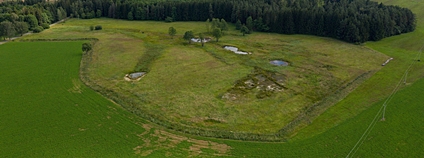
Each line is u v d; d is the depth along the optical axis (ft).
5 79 176.24
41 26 334.24
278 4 383.65
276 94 159.94
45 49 244.42
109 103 147.74
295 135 121.49
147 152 108.27
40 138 116.37
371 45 269.64
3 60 212.23
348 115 136.98
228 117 135.23
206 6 408.87
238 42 283.18
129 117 134.21
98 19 433.89
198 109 142.31
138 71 196.24
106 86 169.37
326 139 117.60
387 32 293.23
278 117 136.26
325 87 170.81
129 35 308.40
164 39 293.02
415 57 225.35
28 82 172.65
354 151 109.19
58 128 123.75
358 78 183.32
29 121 129.08
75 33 314.55
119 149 109.91
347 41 284.41
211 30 333.62
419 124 126.41
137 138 117.39
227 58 225.56
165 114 137.49
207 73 190.70
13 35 283.38
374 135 119.14
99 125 126.72
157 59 221.25
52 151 108.06
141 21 420.36
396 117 132.77
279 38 302.04
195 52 242.58
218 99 152.97
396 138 116.67
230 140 117.39
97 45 261.44
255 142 116.26
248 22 330.95
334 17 299.79
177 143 114.52
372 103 148.66
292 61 219.61
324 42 281.95
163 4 425.69
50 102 147.84
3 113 135.44
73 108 141.90
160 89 165.17
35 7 382.63
